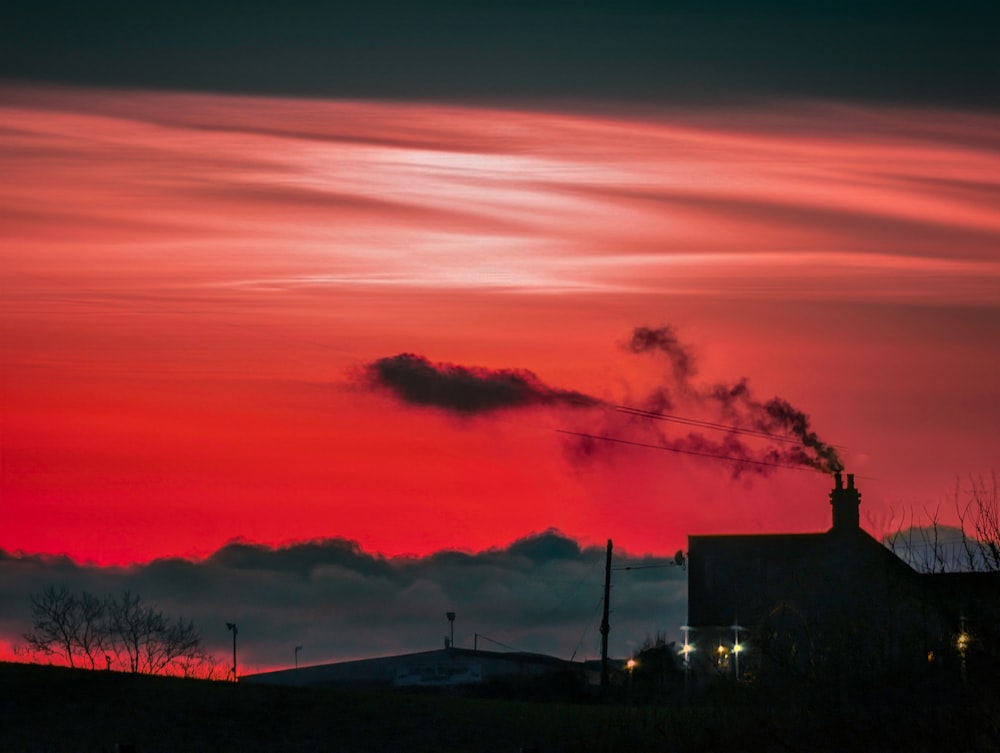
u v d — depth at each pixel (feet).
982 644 274.77
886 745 283.38
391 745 327.06
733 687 342.03
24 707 342.85
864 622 322.34
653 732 335.47
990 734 273.33
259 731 334.24
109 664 430.20
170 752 310.24
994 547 271.49
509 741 333.21
